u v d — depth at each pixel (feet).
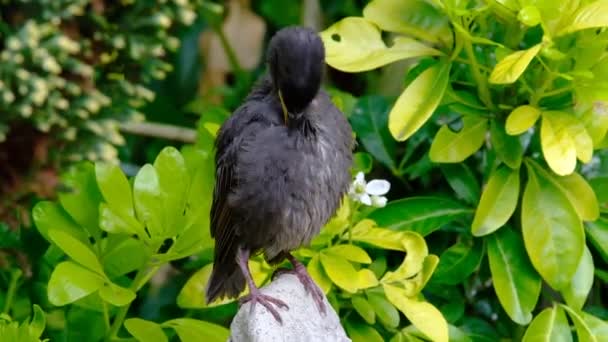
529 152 34.27
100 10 23.49
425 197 34.81
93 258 30.81
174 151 32.14
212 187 32.19
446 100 33.30
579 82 31.07
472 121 33.22
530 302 32.71
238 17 47.62
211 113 35.83
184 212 32.35
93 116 24.90
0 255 29.58
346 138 30.17
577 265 31.65
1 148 24.12
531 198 32.40
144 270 32.58
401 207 34.47
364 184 31.94
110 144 25.86
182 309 40.55
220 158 30.22
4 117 23.15
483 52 33.50
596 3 30.04
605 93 30.76
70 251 30.48
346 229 32.81
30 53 22.52
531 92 31.86
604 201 33.88
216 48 47.52
